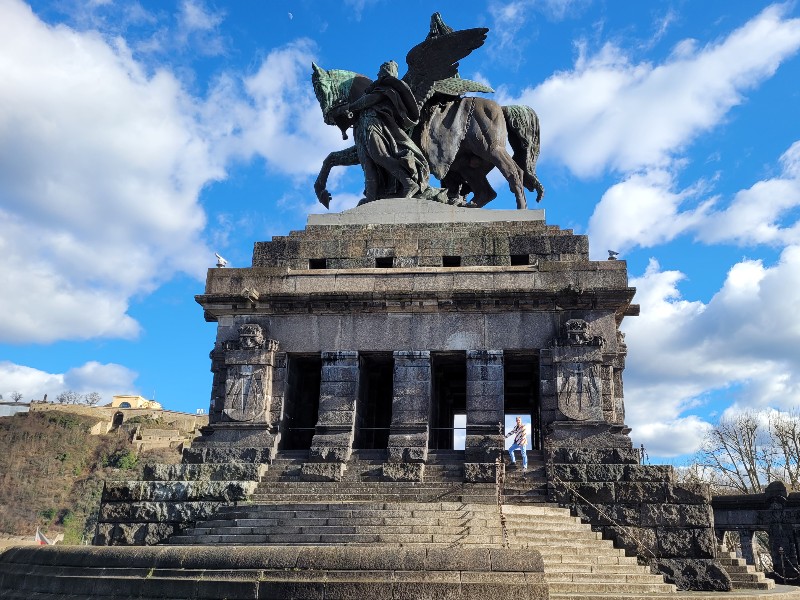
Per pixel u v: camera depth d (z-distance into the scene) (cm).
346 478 2516
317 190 3581
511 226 3006
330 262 2992
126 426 15138
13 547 1873
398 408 2667
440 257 2936
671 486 2331
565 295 2684
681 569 2239
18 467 13838
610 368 2623
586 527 2184
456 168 3666
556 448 2497
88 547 1678
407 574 1373
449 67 3322
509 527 1947
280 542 1883
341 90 3472
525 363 2927
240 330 2791
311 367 3027
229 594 1388
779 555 3806
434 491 2388
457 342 2730
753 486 5394
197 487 2433
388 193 3344
